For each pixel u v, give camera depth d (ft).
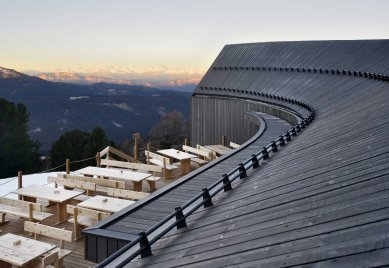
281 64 107.65
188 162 56.18
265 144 54.85
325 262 14.44
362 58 82.89
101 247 27.04
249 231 20.43
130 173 47.19
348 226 16.57
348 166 25.08
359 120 39.47
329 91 77.36
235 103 104.88
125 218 29.84
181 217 24.39
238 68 118.73
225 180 29.78
